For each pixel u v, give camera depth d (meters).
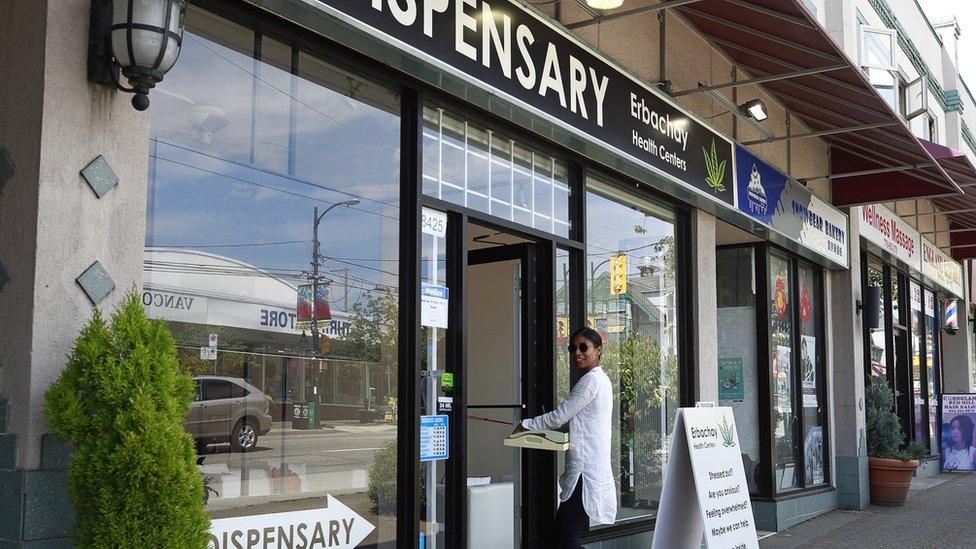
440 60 4.69
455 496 5.25
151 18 3.23
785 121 9.70
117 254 3.36
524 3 5.38
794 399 10.32
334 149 4.69
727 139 8.11
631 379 7.14
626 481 7.02
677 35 7.59
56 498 3.04
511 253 6.31
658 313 7.60
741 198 8.32
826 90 7.94
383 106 5.01
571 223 6.55
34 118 3.17
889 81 12.97
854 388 11.23
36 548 2.99
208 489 3.87
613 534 6.63
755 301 9.79
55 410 2.93
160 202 3.81
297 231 4.43
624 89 6.47
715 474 5.52
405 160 5.10
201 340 3.91
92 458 2.86
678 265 7.95
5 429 3.07
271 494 4.15
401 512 4.88
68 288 3.18
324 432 4.46
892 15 14.66
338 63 4.75
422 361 5.13
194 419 3.84
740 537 5.57
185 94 3.97
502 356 7.04
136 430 2.89
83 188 3.26
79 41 3.28
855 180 10.91
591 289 6.73
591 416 5.39
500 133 5.88
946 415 16.22
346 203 4.72
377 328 4.84
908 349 15.24
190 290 3.89
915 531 9.27
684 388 7.83
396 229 5.02
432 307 5.24
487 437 7.05
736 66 8.57
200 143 4.01
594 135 6.02
